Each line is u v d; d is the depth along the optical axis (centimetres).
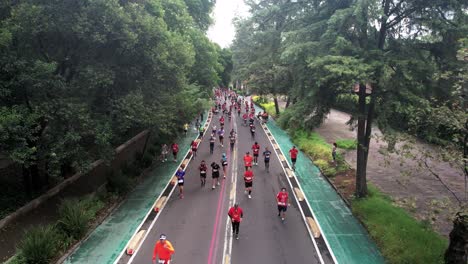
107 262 1138
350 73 1083
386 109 1243
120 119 1583
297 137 3002
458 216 825
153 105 1827
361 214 1452
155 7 1938
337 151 2480
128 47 1537
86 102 1535
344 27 1252
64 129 1381
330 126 3453
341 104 1648
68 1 1421
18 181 1730
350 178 1902
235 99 6112
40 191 1650
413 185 1777
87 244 1255
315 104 1373
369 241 1275
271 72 3525
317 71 1257
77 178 1934
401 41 1365
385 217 1352
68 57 1576
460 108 902
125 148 2731
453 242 946
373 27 1325
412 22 1335
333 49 1205
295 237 1300
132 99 1611
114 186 1708
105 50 1631
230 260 1138
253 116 4266
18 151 1196
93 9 1459
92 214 1423
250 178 1686
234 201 1653
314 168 2209
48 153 1336
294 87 1504
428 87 1259
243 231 1343
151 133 2217
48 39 1485
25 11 1288
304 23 1512
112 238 1302
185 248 1216
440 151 952
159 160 2420
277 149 2744
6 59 1242
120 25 1529
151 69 1802
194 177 2036
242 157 2495
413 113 1147
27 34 1342
